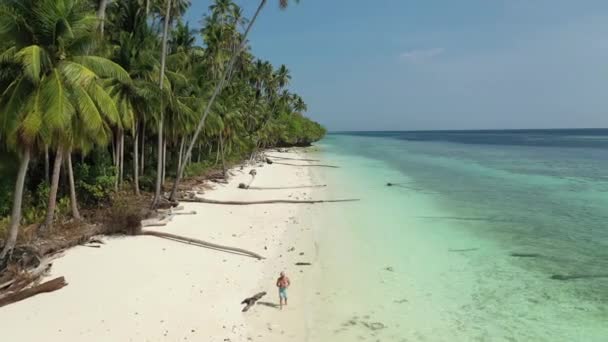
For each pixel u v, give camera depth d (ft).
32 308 39.52
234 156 187.42
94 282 45.70
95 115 47.73
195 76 114.62
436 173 163.32
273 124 244.83
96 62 49.85
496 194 112.37
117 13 95.30
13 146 48.37
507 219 82.69
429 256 59.77
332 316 41.60
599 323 40.57
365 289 48.14
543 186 127.03
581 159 230.07
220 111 123.85
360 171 171.01
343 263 56.54
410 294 47.01
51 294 42.47
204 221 75.46
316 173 162.61
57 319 37.73
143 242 60.49
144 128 99.96
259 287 48.01
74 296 42.24
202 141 139.85
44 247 52.60
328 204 96.99
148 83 79.05
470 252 61.72
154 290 44.62
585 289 48.47
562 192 115.75
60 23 45.60
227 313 40.98
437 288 48.70
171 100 85.87
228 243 62.75
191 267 52.03
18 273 44.01
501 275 52.70
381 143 491.31
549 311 43.09
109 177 78.84
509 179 144.05
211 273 50.65
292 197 105.70
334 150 333.01
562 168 180.86
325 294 46.60
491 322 40.83
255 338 37.01
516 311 43.09
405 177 150.20
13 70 46.44
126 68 80.43
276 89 288.92
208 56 145.18
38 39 46.73
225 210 86.53
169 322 38.42
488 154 279.08
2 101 45.65
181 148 108.17
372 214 86.79
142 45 87.40
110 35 88.99
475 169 178.40
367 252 61.36
